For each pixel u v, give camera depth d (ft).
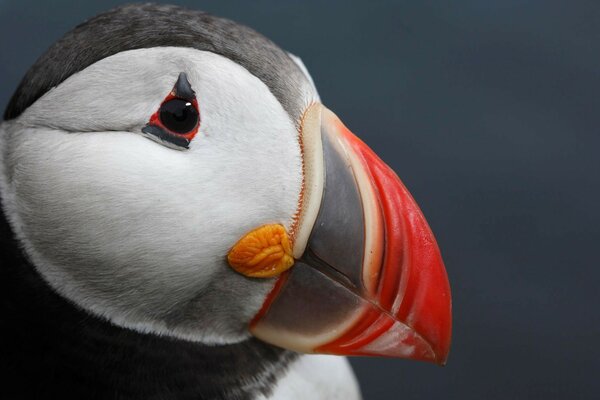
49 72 1.62
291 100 1.65
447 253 2.27
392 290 1.67
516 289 2.24
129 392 1.66
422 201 2.33
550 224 2.32
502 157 2.41
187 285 1.64
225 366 1.68
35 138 1.62
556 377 2.17
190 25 1.63
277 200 1.65
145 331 1.65
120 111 1.61
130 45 1.62
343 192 1.66
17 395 1.65
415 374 2.19
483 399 2.16
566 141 2.43
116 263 1.63
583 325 2.20
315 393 1.73
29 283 1.63
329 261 1.66
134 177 1.61
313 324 1.68
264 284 1.67
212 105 1.62
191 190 1.62
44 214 1.62
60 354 1.65
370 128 2.42
